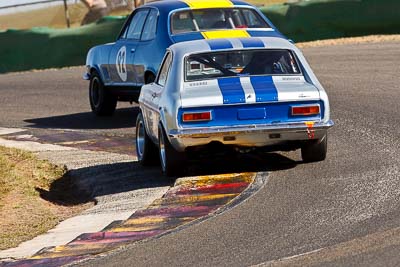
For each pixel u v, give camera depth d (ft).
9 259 88.53
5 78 279.28
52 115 196.75
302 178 109.40
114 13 334.85
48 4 341.00
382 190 99.60
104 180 126.41
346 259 75.25
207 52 118.32
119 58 171.12
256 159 124.57
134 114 189.37
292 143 113.39
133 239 89.86
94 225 100.37
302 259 76.28
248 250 80.64
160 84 124.57
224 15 154.20
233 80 114.52
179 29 152.87
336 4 285.64
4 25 344.28
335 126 147.64
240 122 109.81
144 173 126.52
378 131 139.44
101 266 80.74
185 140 109.60
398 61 221.25
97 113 188.96
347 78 202.08
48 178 133.49
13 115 201.16
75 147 155.12
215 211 97.35
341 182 105.40
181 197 105.81
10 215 111.04
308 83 114.21
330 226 86.17
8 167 137.59
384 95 175.32
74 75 265.75
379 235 81.35
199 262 78.54
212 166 121.60
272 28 153.89
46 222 107.86
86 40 301.63
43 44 304.09
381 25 282.36
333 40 276.41
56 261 84.74
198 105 109.09
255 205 97.71
